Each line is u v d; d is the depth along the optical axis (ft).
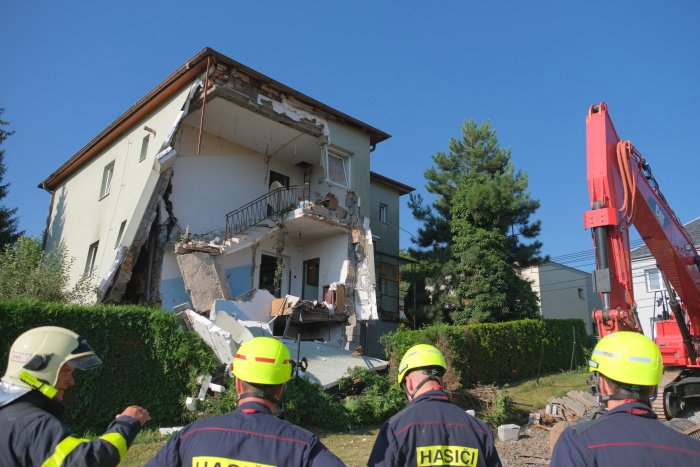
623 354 8.43
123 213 57.36
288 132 61.87
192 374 34.91
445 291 75.00
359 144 67.62
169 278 53.06
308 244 67.97
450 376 45.98
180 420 33.68
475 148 80.74
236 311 49.60
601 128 25.40
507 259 74.28
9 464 7.57
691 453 7.61
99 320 32.96
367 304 60.23
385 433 9.72
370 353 68.08
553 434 30.32
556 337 68.33
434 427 9.48
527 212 75.10
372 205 84.07
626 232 24.49
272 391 8.75
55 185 82.28
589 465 7.74
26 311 30.58
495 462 9.65
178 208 57.36
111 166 66.85
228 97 53.67
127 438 8.33
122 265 50.52
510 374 58.03
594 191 24.45
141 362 33.81
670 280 34.86
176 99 55.52
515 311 70.90
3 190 90.68
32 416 7.85
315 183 69.51
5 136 92.22
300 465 7.88
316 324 60.44
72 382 8.89
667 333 40.22
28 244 55.31
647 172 30.40
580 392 48.29
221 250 53.31
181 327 36.40
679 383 37.22
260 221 61.87
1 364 29.09
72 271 65.82
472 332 53.72
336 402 38.34
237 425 8.18
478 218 74.08
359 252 62.95
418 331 47.26
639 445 7.66
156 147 55.16
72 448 7.66
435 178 82.64
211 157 61.77
